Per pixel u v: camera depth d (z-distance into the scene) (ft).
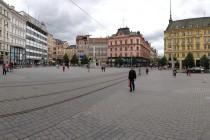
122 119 26.07
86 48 466.29
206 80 99.86
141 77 118.32
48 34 441.27
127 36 402.52
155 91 54.44
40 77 92.63
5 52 229.25
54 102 35.91
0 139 18.57
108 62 424.46
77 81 79.00
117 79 92.99
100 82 76.79
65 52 566.36
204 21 338.13
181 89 59.72
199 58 332.60
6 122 23.65
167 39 359.66
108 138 19.52
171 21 370.53
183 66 339.16
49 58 452.35
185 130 22.00
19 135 19.63
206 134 20.80
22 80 75.31
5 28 228.43
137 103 36.94
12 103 34.06
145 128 22.59
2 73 114.21
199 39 332.39
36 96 41.60
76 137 19.57
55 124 23.40
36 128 21.84
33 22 341.00
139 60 398.21
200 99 42.06
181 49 347.56
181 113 29.66
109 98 41.98
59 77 96.63
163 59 357.82
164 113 29.55
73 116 27.02
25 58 290.15
